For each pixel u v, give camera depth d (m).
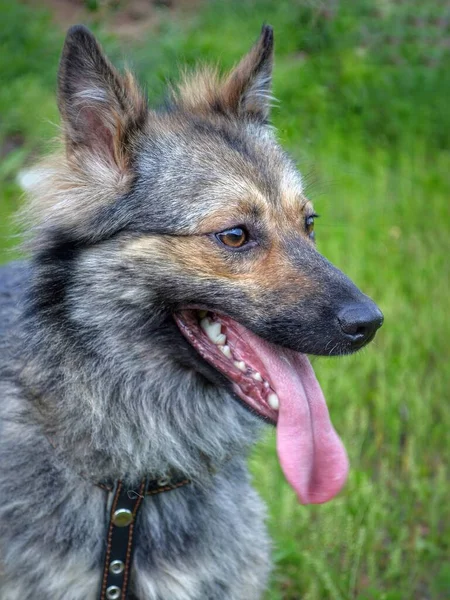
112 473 0.88
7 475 0.89
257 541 0.94
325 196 1.67
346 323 0.83
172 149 0.89
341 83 2.11
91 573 0.88
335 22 2.28
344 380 1.30
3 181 1.66
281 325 0.85
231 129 0.92
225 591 0.91
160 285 0.87
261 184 0.88
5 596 0.88
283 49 2.19
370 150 1.98
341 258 1.53
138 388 0.89
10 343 0.94
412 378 1.31
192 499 0.91
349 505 1.12
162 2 2.26
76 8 2.29
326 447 0.85
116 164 0.89
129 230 0.87
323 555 1.07
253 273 0.86
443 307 1.47
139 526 0.89
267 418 0.86
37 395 0.88
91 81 0.87
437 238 1.66
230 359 0.88
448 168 1.89
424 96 2.12
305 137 1.85
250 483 1.00
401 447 1.27
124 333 0.87
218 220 0.86
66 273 0.87
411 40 2.30
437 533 1.13
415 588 1.08
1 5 2.21
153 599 0.89
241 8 2.30
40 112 1.87
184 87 0.99
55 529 0.87
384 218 1.68
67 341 0.87
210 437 0.91
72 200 0.88
